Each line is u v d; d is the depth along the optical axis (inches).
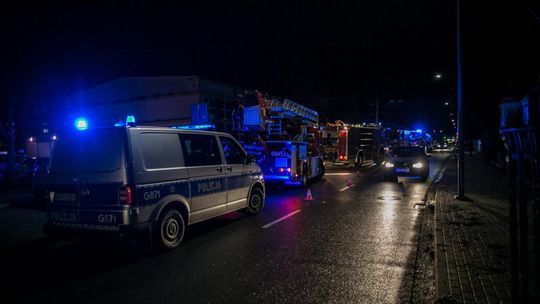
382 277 203.2
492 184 594.6
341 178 752.3
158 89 877.2
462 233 283.4
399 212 387.9
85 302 177.9
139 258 245.3
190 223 282.0
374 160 1143.6
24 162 866.8
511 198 141.3
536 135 133.0
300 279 201.2
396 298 176.6
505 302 162.2
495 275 194.5
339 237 288.0
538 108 148.8
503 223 315.9
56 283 203.8
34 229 345.4
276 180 569.3
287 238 286.7
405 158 681.0
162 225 254.7
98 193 242.5
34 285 201.2
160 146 264.7
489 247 245.9
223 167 323.3
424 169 658.8
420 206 422.0
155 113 879.1
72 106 960.9
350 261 230.4
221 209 318.0
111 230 238.7
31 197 534.6
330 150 968.3
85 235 247.1
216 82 876.6
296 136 614.2
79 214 248.5
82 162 250.2
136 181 240.1
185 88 845.2
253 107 575.8
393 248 257.4
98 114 950.4
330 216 369.4
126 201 235.1
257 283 196.4
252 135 582.6
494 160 1135.6
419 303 171.3
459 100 442.6
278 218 361.7
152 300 177.9
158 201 253.4
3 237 313.9
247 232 307.6
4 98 776.9
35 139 1218.0
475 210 375.2
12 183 730.2
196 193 287.4
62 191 255.1
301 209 409.1
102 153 245.4
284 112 586.6
